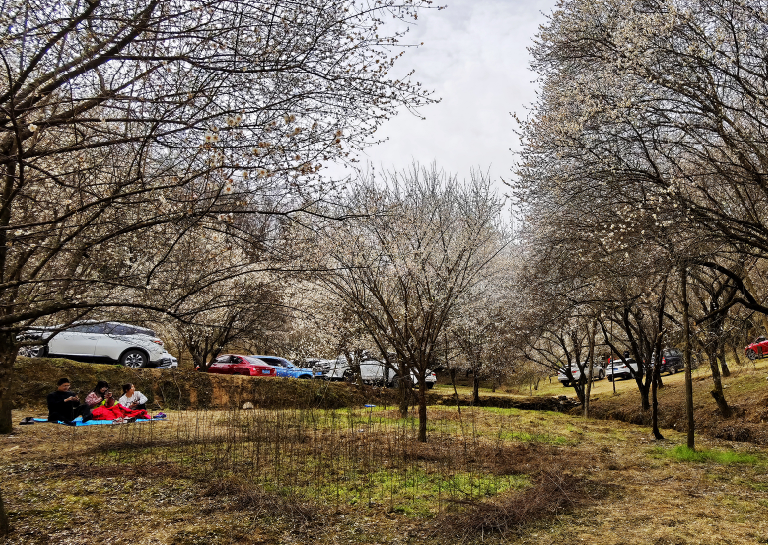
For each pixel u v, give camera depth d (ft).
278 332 55.42
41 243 21.01
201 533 18.19
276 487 23.32
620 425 51.31
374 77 17.46
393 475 26.45
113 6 15.53
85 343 52.70
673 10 25.73
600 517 20.97
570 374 66.39
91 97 15.39
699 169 31.01
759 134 27.43
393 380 72.90
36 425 36.06
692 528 19.42
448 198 48.67
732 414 43.29
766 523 19.86
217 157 15.06
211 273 18.06
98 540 17.20
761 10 25.64
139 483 23.31
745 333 44.83
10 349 32.42
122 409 39.96
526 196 36.99
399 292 38.27
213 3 15.33
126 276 17.74
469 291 50.44
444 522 19.66
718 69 26.27
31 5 14.20
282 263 19.20
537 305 46.16
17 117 14.30
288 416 44.78
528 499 22.40
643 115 29.14
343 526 19.52
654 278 35.37
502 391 96.68
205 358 66.23
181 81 16.55
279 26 16.55
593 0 33.12
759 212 32.48
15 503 20.01
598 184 31.65
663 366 80.43
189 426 38.91
